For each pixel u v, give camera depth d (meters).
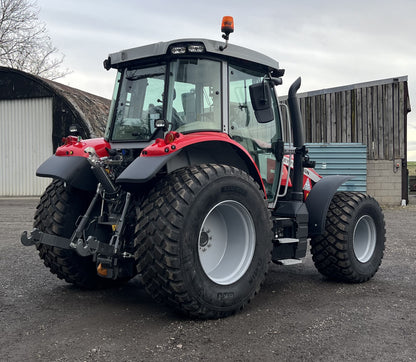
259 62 4.31
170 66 3.84
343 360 2.73
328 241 4.67
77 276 4.27
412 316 3.57
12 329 3.26
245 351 2.86
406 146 14.79
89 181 3.97
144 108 3.99
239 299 3.60
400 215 12.07
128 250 3.70
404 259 5.99
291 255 4.45
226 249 3.83
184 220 3.29
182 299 3.30
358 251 4.90
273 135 4.70
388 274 5.18
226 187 3.55
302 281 4.86
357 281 4.77
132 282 4.77
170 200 3.31
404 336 3.13
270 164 4.63
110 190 3.81
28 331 3.22
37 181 17.50
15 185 17.73
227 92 4.04
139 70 4.09
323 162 14.52
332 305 3.90
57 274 4.35
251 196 3.74
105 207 3.98
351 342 3.01
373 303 3.96
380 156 15.05
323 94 15.97
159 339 3.06
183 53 3.77
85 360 2.72
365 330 3.24
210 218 3.74
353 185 14.60
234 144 3.85
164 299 3.38
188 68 3.88
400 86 14.69
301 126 4.73
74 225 4.11
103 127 16.91
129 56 4.02
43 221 4.12
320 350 2.88
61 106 16.62
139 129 4.00
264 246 3.83
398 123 14.80
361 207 4.80
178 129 3.79
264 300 4.08
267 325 3.36
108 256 3.56
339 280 4.83
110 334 3.16
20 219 10.35
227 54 3.97
